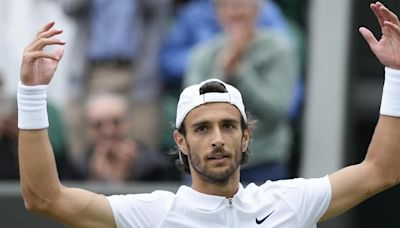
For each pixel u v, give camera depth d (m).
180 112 14.27
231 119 14.03
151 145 25.09
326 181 14.55
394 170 14.53
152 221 14.13
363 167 14.62
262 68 24.48
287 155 24.64
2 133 25.38
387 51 14.33
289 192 14.45
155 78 25.25
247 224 14.24
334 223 23.64
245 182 24.27
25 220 23.41
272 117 24.38
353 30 25.14
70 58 25.42
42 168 13.68
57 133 25.19
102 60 25.39
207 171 13.95
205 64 24.78
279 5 24.80
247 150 14.73
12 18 25.59
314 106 24.81
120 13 25.33
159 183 24.92
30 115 13.66
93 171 25.08
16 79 25.56
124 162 25.03
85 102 25.27
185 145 14.34
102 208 14.01
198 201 14.22
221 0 24.73
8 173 25.31
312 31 24.91
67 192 13.89
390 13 14.16
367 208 26.25
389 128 14.48
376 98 25.48
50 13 25.53
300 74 24.80
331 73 24.81
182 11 25.25
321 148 24.77
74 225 13.95
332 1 24.89
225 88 14.20
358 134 25.61
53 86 25.33
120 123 25.14
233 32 24.59
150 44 25.28
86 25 25.45
